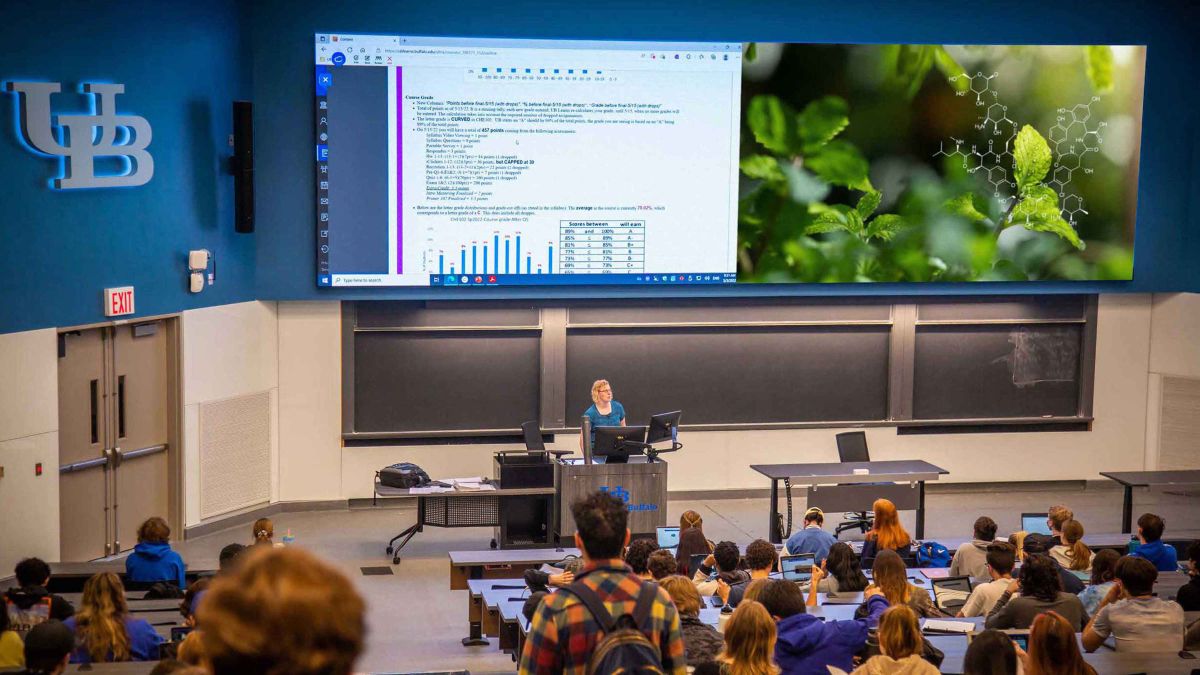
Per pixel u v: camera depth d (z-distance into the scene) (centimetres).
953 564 905
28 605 675
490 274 1270
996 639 473
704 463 1380
